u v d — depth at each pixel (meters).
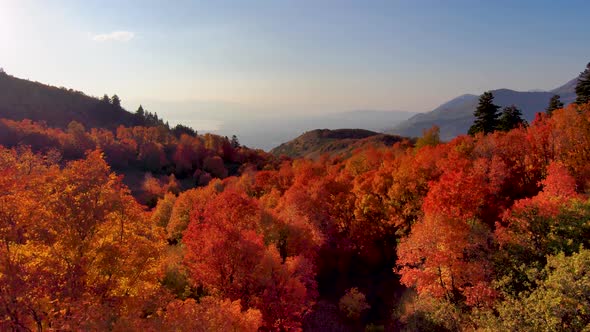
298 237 41.28
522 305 19.61
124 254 20.09
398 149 97.56
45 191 20.48
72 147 136.88
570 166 40.62
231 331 16.98
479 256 27.20
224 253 29.08
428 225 28.05
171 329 14.73
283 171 88.12
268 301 27.70
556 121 47.34
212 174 154.50
